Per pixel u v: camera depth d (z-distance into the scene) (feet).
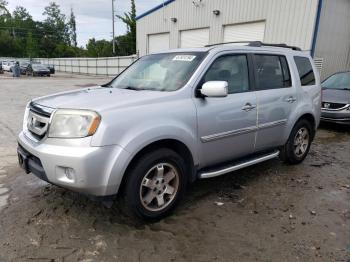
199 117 11.38
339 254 9.36
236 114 12.64
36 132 10.25
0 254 8.99
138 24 80.48
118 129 9.40
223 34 58.44
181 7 66.39
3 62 142.41
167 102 10.80
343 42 51.83
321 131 26.81
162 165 10.68
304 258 9.13
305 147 17.42
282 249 9.54
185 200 12.64
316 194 13.53
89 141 9.09
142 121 9.92
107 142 9.20
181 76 11.96
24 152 10.74
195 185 14.12
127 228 10.49
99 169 9.15
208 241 9.87
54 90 57.31
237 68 13.28
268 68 14.70
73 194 12.76
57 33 326.24
